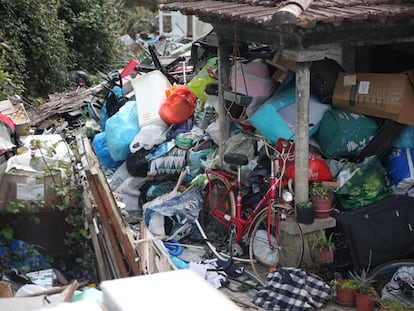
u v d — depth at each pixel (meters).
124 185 8.50
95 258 5.50
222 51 7.57
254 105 7.32
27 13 13.13
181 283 2.83
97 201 5.15
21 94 12.06
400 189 6.65
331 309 5.89
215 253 6.98
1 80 9.57
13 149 6.36
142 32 22.64
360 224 6.23
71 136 9.70
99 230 5.56
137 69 11.25
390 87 6.47
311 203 6.34
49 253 5.70
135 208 8.51
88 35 16.94
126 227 5.74
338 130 6.64
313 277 6.09
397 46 7.48
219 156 7.54
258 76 7.36
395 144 6.79
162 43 15.74
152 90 9.06
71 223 5.53
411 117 6.45
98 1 17.41
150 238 5.80
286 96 6.99
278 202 6.58
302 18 5.43
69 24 16.52
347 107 6.84
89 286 5.21
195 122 8.57
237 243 7.01
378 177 6.62
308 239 6.38
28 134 7.51
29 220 5.62
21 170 5.66
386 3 5.98
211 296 2.71
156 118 8.57
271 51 7.66
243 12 6.11
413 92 6.44
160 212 7.33
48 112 10.88
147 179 8.45
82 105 11.15
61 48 14.30
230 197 7.12
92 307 2.79
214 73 8.35
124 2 24.59
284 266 6.55
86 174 5.13
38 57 13.41
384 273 6.21
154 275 2.94
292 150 6.68
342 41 6.09
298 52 5.98
